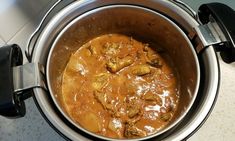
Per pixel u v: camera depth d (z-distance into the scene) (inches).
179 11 11.3
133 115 11.6
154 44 13.7
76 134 9.1
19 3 12.5
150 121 11.7
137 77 12.7
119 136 11.3
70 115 11.7
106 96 12.1
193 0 14.9
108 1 12.0
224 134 13.3
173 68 13.2
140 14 12.3
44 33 10.8
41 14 13.9
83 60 13.1
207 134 13.3
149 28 13.0
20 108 9.6
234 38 9.9
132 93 12.2
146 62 13.1
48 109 9.4
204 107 9.5
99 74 12.7
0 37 12.7
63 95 12.3
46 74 10.6
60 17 11.2
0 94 9.1
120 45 13.6
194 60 11.0
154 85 12.6
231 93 14.2
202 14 11.4
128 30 13.6
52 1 14.2
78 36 12.8
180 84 12.8
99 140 9.2
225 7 10.8
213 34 10.5
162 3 11.5
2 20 12.2
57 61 11.9
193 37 11.1
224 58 10.6
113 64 12.6
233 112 13.8
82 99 12.2
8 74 9.4
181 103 12.0
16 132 13.4
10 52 9.9
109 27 13.4
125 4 12.1
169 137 9.1
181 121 9.7
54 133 13.3
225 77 14.6
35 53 10.4
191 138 13.1
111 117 11.7
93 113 11.8
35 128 13.5
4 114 9.3
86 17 12.0
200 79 10.6
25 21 13.3
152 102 12.1
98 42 13.7
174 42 12.5
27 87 9.6
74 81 12.6
